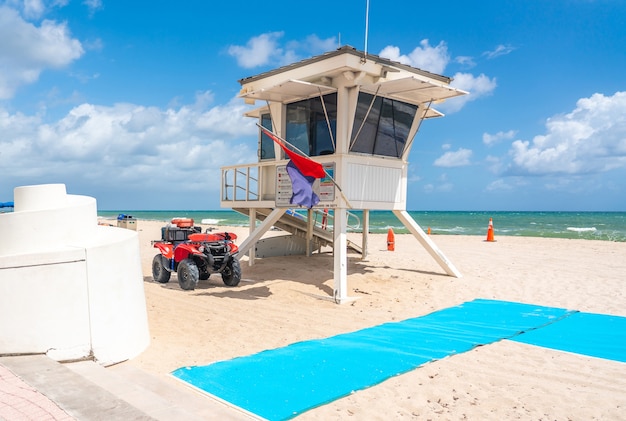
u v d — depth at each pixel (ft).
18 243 18.78
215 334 25.46
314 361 20.52
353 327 27.32
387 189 40.11
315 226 57.36
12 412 12.21
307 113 39.68
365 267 49.21
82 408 12.48
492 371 19.45
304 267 48.11
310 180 34.76
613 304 32.89
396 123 40.32
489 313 30.60
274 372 19.11
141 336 21.62
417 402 16.34
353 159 36.99
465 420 15.03
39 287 17.56
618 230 147.23
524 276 43.96
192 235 39.96
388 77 36.83
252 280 42.50
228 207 51.11
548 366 20.13
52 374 15.17
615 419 15.01
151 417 12.02
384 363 20.30
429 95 38.96
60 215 19.62
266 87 37.11
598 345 23.21
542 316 29.58
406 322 28.32
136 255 21.76
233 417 14.47
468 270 47.44
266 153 45.65
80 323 18.28
